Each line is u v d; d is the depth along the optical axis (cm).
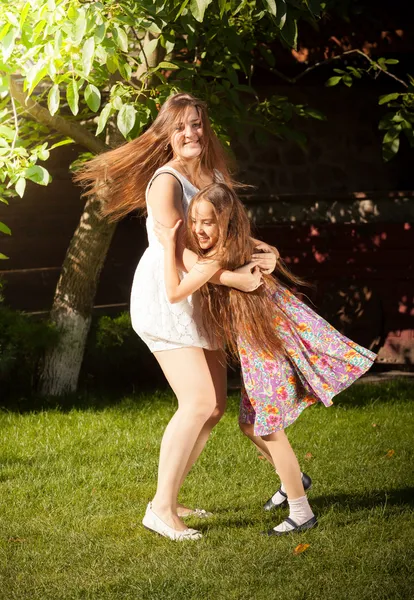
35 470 503
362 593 314
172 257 371
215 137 411
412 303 927
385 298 937
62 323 771
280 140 976
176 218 383
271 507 422
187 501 442
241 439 572
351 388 786
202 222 367
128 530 396
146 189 403
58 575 342
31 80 532
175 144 397
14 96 652
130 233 965
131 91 604
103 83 658
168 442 385
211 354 403
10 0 543
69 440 578
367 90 976
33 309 881
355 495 445
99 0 548
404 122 738
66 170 905
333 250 950
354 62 917
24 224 876
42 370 770
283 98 747
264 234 969
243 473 491
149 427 623
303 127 979
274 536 381
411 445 553
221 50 716
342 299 950
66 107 847
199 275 367
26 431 612
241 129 712
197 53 708
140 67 701
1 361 719
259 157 977
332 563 344
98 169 421
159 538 384
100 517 414
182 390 387
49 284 895
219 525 402
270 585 325
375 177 984
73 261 771
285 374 376
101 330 826
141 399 753
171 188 384
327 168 983
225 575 336
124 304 953
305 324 381
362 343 942
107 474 492
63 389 771
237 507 432
